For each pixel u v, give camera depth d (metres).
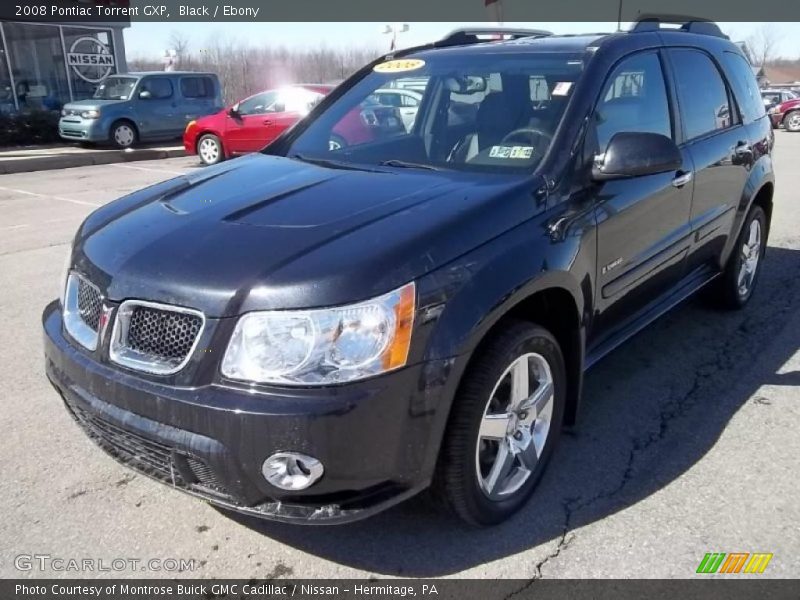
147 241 2.63
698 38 4.39
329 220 2.62
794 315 5.12
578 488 3.11
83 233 3.00
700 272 4.50
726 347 4.58
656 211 3.59
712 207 4.27
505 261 2.59
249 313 2.26
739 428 3.59
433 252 2.43
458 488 2.59
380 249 2.38
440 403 2.38
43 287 5.90
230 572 2.63
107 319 2.50
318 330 2.23
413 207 2.68
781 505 2.97
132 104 17.03
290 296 2.25
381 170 3.26
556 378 2.99
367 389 2.25
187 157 16.67
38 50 18.52
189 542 2.79
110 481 3.16
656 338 4.73
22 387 4.05
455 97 3.59
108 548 2.75
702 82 4.29
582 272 2.97
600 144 3.25
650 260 3.65
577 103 3.21
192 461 2.35
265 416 2.20
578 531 2.83
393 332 2.28
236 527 2.87
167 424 2.33
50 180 12.59
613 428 3.61
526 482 2.94
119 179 12.64
